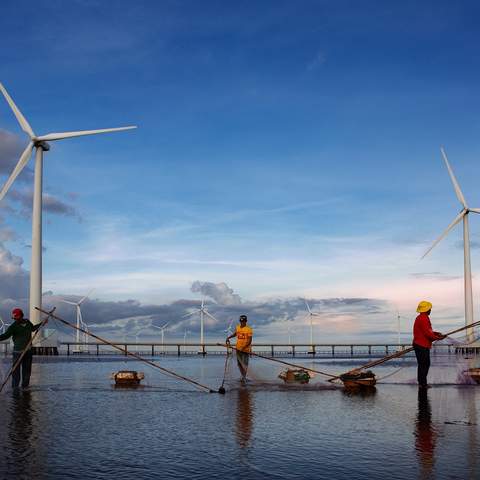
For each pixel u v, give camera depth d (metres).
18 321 16.88
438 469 6.21
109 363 36.62
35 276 51.38
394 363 37.91
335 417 10.20
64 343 69.88
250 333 19.27
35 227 52.28
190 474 6.04
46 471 6.15
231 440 7.97
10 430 8.73
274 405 12.16
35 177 52.81
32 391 15.41
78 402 12.62
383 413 10.69
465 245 69.81
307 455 6.96
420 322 16.88
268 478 5.89
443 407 11.56
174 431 8.73
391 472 6.10
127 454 7.03
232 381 18.92
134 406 11.94
